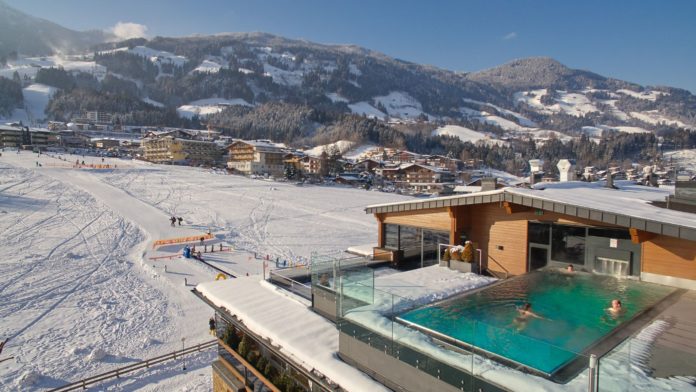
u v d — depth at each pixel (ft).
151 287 93.35
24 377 54.90
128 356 63.21
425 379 19.26
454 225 39.01
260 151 399.65
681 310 24.57
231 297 33.96
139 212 175.42
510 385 16.62
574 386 15.89
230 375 37.42
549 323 23.68
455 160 470.39
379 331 21.44
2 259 108.17
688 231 24.84
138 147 492.95
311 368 23.49
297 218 176.86
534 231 35.65
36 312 77.46
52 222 151.74
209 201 206.69
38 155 346.33
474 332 19.84
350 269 35.60
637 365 17.70
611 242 31.55
